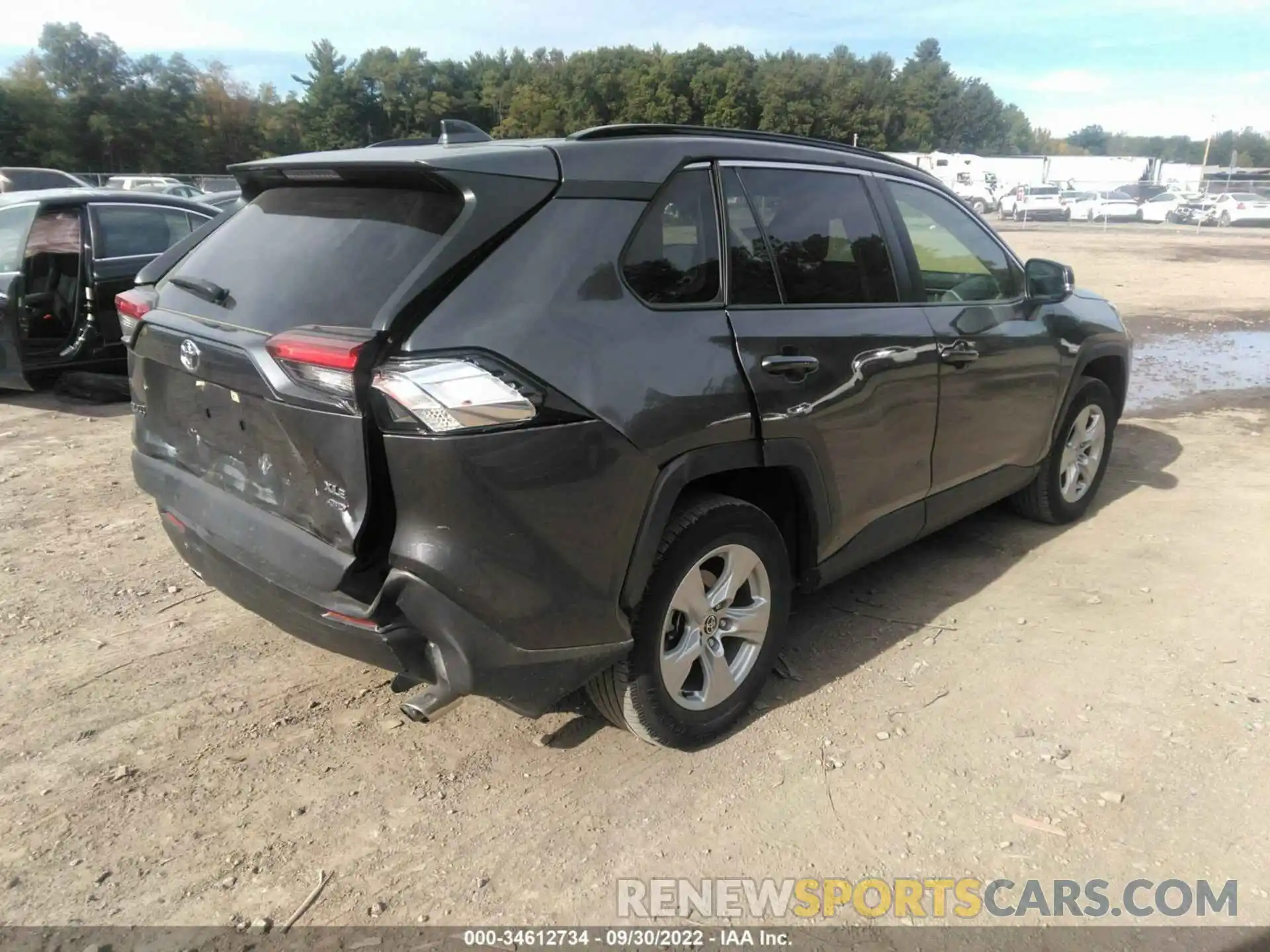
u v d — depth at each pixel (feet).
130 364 10.48
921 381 11.57
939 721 10.44
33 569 14.11
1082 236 104.94
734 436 9.21
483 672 7.98
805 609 13.19
